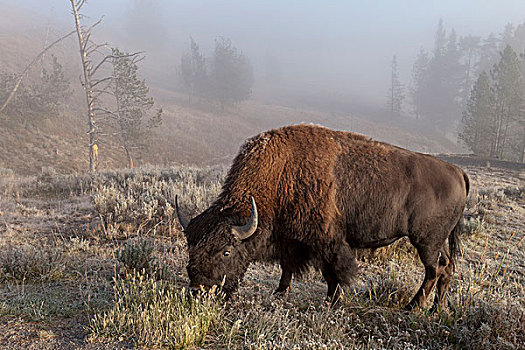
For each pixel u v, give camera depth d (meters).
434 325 3.88
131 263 4.96
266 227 4.27
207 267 3.84
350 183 4.35
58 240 6.63
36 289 4.41
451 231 4.82
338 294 4.41
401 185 4.39
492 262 6.57
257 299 4.31
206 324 3.51
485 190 12.80
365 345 3.63
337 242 4.32
